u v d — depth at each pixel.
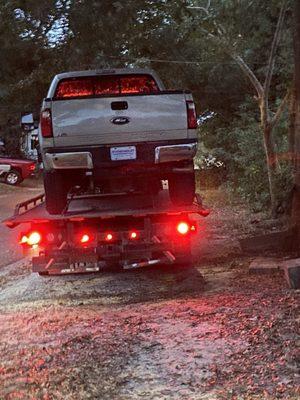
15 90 17.62
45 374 3.87
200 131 18.38
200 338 4.36
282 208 10.84
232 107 18.17
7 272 8.27
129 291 6.59
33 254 7.01
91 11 8.60
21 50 11.77
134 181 7.63
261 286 5.86
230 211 13.20
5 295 6.80
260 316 4.73
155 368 3.88
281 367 3.71
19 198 19.48
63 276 7.59
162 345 4.29
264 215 11.75
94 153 6.65
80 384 3.67
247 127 14.86
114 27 9.06
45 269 6.91
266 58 14.27
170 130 6.70
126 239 6.95
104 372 3.85
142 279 7.12
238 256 7.73
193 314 5.04
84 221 6.93
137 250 6.95
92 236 6.91
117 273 7.57
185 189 7.29
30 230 6.85
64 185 7.11
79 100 6.62
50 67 11.23
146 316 5.14
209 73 16.34
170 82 15.76
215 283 6.43
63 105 6.61
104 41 9.45
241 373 3.68
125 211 7.05
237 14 10.95
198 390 3.51
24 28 9.28
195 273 7.06
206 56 14.98
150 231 6.95
